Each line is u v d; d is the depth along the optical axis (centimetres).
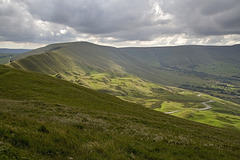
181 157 1225
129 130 2016
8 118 1460
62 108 3203
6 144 818
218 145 1975
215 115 17550
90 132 1582
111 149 1070
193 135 2700
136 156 1064
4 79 5338
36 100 3562
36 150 866
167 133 2342
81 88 7519
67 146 1010
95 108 4375
